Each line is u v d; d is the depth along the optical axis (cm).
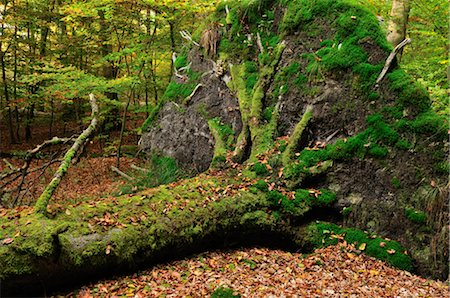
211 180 657
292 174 654
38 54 1367
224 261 554
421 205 581
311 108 706
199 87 932
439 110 714
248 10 878
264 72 788
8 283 429
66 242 450
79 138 648
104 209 521
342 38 707
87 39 1234
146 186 872
